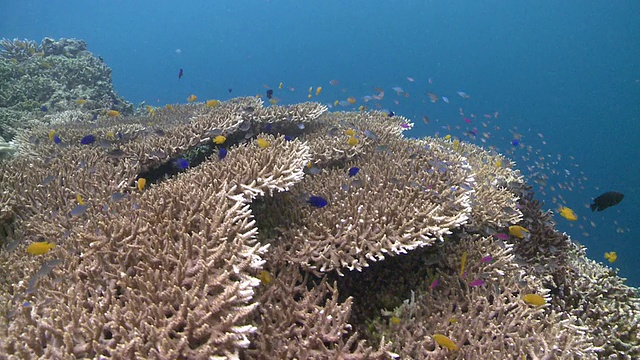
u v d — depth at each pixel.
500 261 1.18
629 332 1.23
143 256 0.81
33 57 3.84
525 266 1.37
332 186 1.36
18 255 1.02
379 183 1.34
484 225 1.38
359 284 1.11
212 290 0.75
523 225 1.62
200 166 1.43
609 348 1.17
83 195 1.27
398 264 1.17
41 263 0.91
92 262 0.84
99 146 1.78
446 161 1.63
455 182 1.42
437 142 2.43
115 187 1.30
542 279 1.36
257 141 1.47
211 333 0.67
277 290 0.92
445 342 0.83
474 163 2.11
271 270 0.99
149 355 0.63
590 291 1.38
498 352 0.89
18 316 0.74
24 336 0.66
